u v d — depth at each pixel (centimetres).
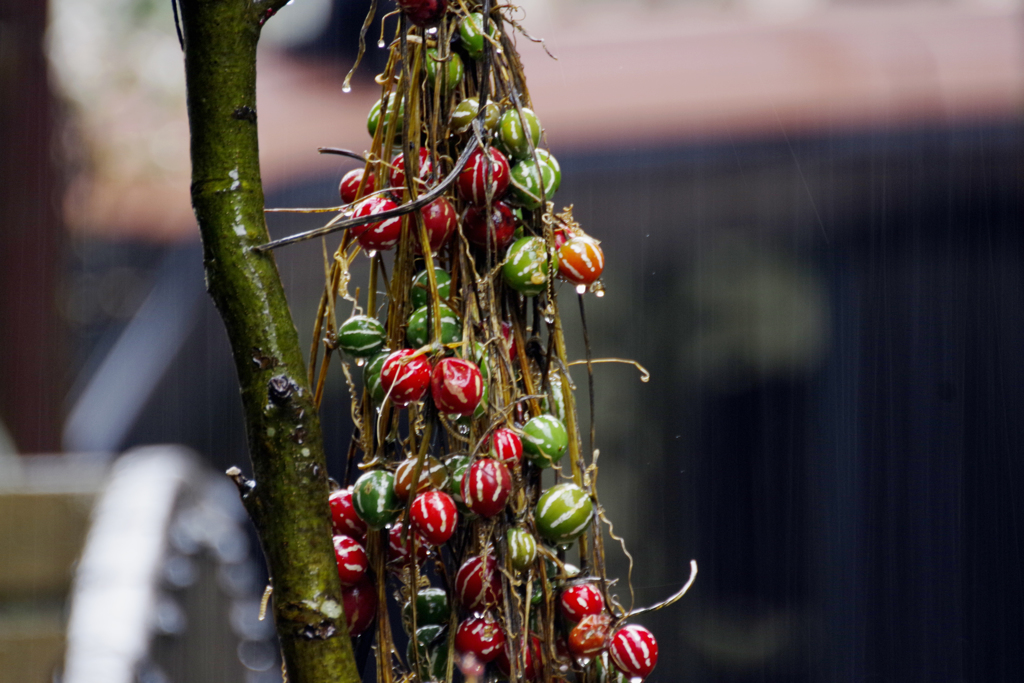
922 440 465
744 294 466
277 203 471
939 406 462
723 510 475
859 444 469
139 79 680
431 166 167
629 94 462
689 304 470
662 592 473
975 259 452
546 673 167
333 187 467
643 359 472
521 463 167
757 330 469
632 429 475
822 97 448
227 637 344
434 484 166
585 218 462
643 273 468
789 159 451
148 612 220
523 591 167
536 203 167
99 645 202
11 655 260
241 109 164
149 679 210
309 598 164
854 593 470
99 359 673
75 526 276
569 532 166
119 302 660
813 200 456
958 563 462
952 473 463
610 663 168
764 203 458
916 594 465
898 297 462
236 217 164
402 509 167
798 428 473
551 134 455
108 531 257
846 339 468
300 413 164
